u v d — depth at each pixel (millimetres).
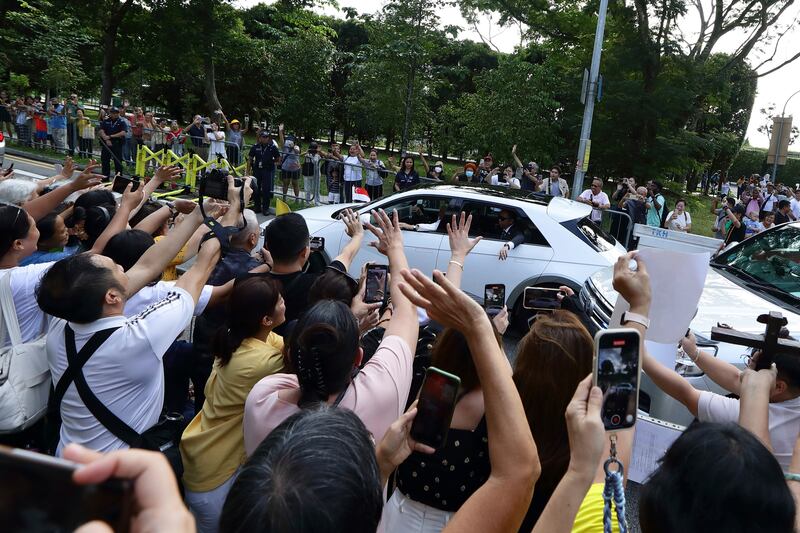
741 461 1166
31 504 553
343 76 36750
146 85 37750
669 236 7297
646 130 22719
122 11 26625
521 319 7164
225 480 2516
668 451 1293
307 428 1159
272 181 13742
